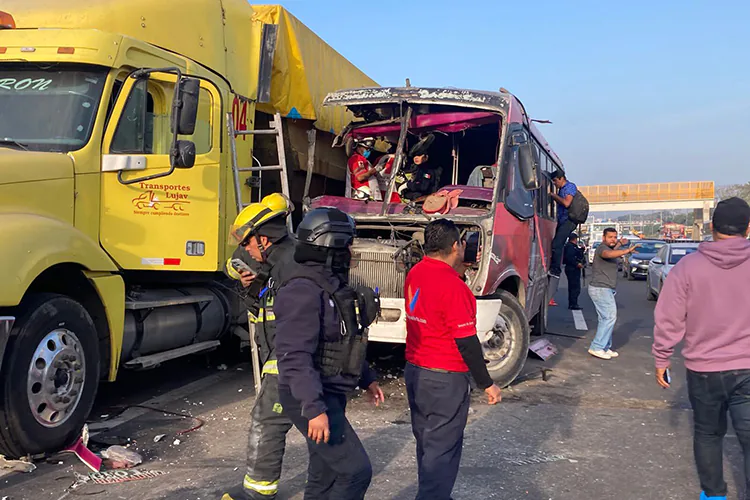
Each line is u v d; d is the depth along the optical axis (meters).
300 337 2.87
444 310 3.42
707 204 60.91
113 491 4.14
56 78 5.42
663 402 6.74
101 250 5.14
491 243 6.76
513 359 7.28
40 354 4.53
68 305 4.77
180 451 4.93
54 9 5.77
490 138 8.21
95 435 5.27
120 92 5.56
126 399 6.46
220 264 6.47
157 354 6.00
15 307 4.43
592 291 9.20
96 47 5.37
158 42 6.22
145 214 5.73
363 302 3.11
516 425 5.80
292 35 8.06
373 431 5.49
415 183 7.86
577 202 11.55
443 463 3.45
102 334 5.25
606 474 4.62
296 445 5.05
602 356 9.15
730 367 3.53
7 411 4.29
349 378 3.06
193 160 5.53
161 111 6.00
